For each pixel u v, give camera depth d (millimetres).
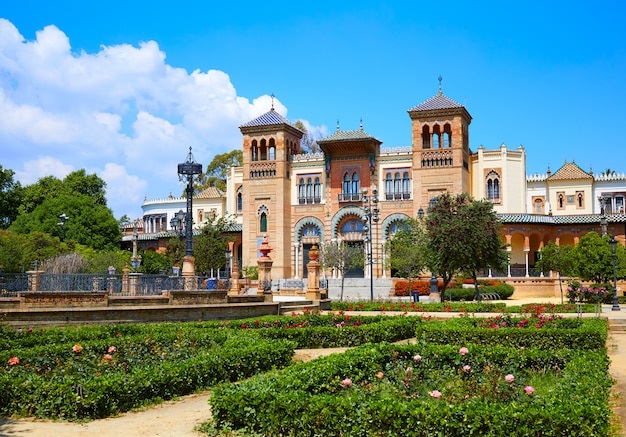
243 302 32656
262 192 74250
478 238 43406
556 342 20484
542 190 79625
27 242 58594
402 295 60594
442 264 44562
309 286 39531
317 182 74562
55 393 12125
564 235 71312
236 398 10852
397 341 24812
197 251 66375
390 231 70500
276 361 17453
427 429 9711
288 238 74250
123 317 27031
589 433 9344
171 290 29031
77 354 15492
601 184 78125
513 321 23344
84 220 80062
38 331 20281
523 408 9781
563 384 11594
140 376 13305
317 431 10117
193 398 14016
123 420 11977
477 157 73750
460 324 22844
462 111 67562
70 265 51625
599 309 33219
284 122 74438
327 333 23062
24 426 11406
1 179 84562
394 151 71562
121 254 66188
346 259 60844
